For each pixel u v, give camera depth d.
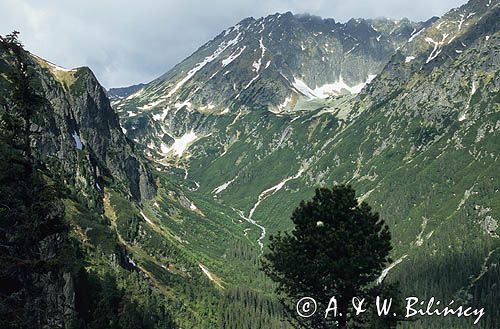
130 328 100.75
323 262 34.50
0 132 36.44
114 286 112.50
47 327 36.31
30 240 35.81
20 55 37.69
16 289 35.78
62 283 40.38
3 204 35.22
